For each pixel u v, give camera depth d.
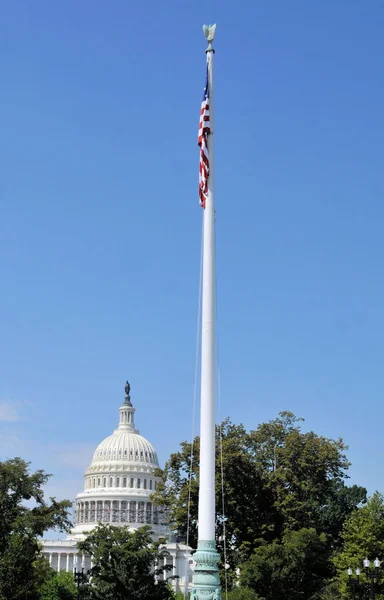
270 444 109.38
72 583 135.62
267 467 107.69
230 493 97.94
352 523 99.31
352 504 153.75
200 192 53.50
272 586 92.06
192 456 100.38
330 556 98.88
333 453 105.25
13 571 83.44
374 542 93.75
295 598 92.50
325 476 107.94
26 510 91.31
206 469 49.22
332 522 138.12
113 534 88.50
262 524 100.25
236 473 99.75
